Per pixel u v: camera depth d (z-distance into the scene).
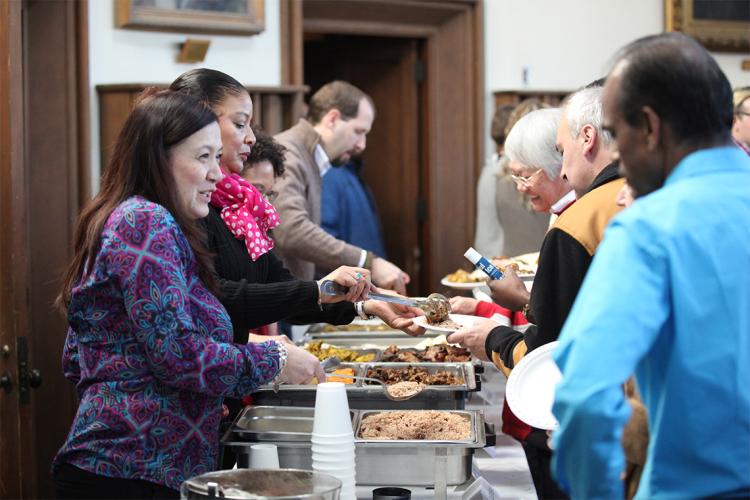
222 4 4.50
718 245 1.34
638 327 1.29
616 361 1.27
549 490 2.37
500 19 5.55
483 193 4.27
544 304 1.97
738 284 1.34
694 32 5.89
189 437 1.87
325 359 2.72
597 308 1.30
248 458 2.00
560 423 1.30
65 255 4.14
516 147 2.43
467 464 2.00
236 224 2.32
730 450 1.34
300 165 3.63
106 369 1.85
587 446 1.27
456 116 5.53
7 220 2.74
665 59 1.37
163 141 1.88
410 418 2.19
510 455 2.46
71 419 4.17
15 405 2.77
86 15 4.15
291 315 2.29
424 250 5.71
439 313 2.54
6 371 2.76
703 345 1.33
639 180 1.44
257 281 2.45
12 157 2.71
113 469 1.84
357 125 3.81
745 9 5.98
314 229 3.52
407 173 5.68
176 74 4.49
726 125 1.41
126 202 1.85
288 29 4.79
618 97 1.40
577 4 5.72
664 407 1.35
